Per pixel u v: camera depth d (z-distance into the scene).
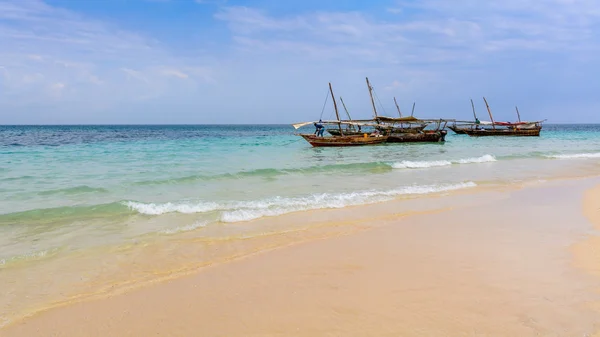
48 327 4.37
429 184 14.30
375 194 12.12
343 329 4.18
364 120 39.06
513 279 5.44
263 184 14.23
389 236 7.80
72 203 10.83
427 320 4.32
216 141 43.81
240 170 17.69
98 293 5.23
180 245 7.25
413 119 40.31
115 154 25.31
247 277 5.71
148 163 20.38
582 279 5.41
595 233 7.95
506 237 7.66
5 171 16.80
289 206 10.38
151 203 10.52
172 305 4.85
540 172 18.20
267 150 31.25
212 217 9.29
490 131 56.19
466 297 4.89
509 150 33.03
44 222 8.81
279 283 5.47
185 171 17.27
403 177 16.17
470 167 19.86
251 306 4.78
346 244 7.27
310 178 15.77
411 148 34.81
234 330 4.23
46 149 28.77
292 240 7.55
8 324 4.44
